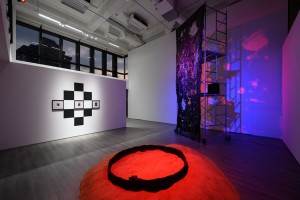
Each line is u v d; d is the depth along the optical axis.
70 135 4.11
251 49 4.23
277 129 3.83
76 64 7.04
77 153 2.84
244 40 4.35
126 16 5.73
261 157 2.58
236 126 4.50
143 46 7.77
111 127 5.20
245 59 4.33
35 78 3.51
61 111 3.94
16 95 3.24
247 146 3.19
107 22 6.10
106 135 4.31
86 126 4.48
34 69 3.50
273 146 3.18
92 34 6.48
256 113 4.15
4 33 1.77
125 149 2.83
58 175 2.00
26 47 5.62
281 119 3.78
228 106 4.64
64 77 4.03
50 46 6.25
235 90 4.51
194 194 1.50
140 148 2.85
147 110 7.56
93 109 4.68
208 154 2.72
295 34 2.53
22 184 1.79
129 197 1.48
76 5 4.77
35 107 3.50
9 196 1.57
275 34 3.86
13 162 2.42
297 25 2.43
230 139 3.74
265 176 1.94
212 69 4.99
